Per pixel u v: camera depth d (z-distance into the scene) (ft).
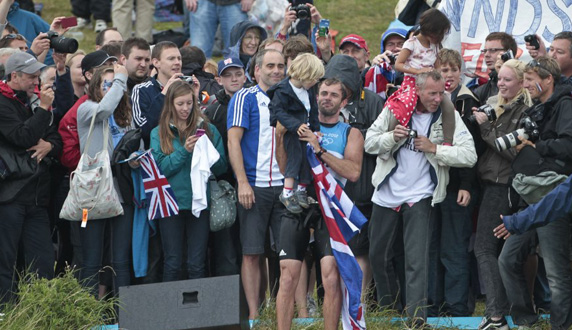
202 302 81.76
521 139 89.97
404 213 93.40
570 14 118.52
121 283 96.78
